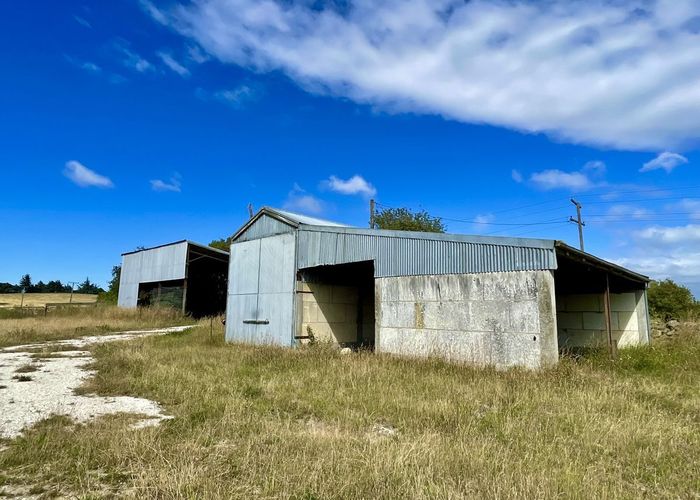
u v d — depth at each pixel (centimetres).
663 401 703
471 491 374
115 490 393
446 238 1112
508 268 990
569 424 579
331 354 1183
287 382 850
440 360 1023
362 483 391
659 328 1620
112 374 938
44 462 458
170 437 531
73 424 602
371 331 1712
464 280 1065
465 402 683
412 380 859
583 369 917
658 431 546
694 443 515
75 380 911
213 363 1080
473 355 1028
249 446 484
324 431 553
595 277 1290
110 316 2641
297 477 406
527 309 948
